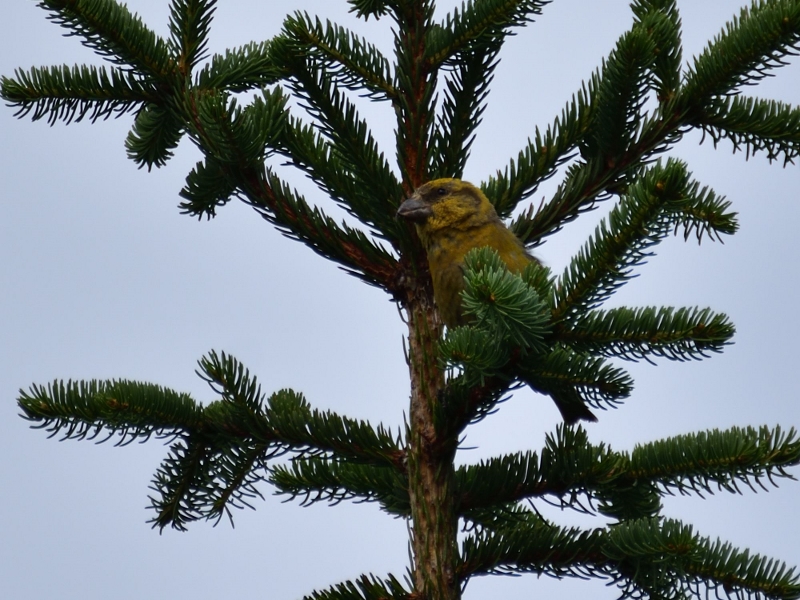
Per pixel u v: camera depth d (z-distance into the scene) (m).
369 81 8.61
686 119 8.00
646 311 6.75
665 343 6.73
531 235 8.59
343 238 8.34
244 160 7.88
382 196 8.45
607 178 8.31
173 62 8.25
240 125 7.59
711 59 7.70
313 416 7.77
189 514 8.15
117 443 7.73
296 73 8.48
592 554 7.25
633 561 7.13
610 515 7.64
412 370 7.93
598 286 6.70
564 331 6.84
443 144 8.81
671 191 6.29
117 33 7.95
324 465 8.17
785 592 6.55
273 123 8.04
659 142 8.12
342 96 8.51
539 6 8.26
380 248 8.38
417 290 8.26
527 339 6.52
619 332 6.78
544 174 8.70
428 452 7.56
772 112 7.84
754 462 6.90
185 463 8.02
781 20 7.27
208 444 7.96
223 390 7.74
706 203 7.96
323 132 8.55
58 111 8.40
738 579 6.66
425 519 7.41
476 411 7.44
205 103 7.50
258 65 8.61
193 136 8.12
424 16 8.55
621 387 7.14
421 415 7.66
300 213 8.26
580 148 8.70
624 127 8.01
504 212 8.78
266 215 8.30
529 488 7.58
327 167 8.47
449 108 8.82
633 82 7.64
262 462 8.05
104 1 7.85
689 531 6.62
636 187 6.48
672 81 8.02
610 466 7.39
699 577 6.75
